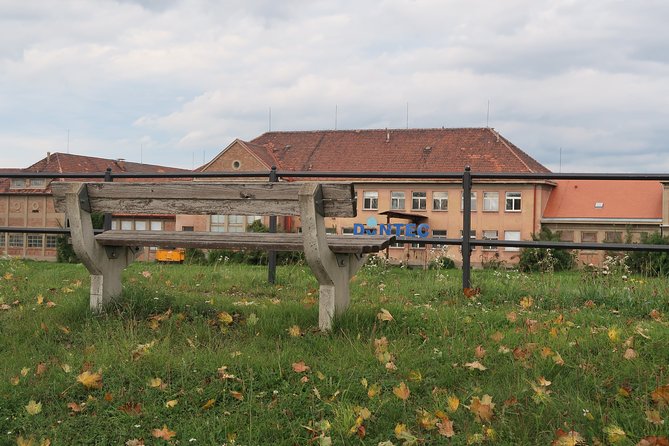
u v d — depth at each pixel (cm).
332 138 6738
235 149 6397
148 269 973
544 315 607
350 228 6219
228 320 572
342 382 439
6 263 1023
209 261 1178
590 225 5778
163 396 431
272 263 832
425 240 755
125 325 563
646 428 360
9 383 453
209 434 386
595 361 452
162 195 572
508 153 6091
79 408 423
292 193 534
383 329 542
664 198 5512
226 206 556
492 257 1179
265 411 408
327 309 546
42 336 552
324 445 368
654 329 534
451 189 6081
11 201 7275
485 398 397
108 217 844
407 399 417
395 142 6500
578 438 352
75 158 7488
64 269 989
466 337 523
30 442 383
